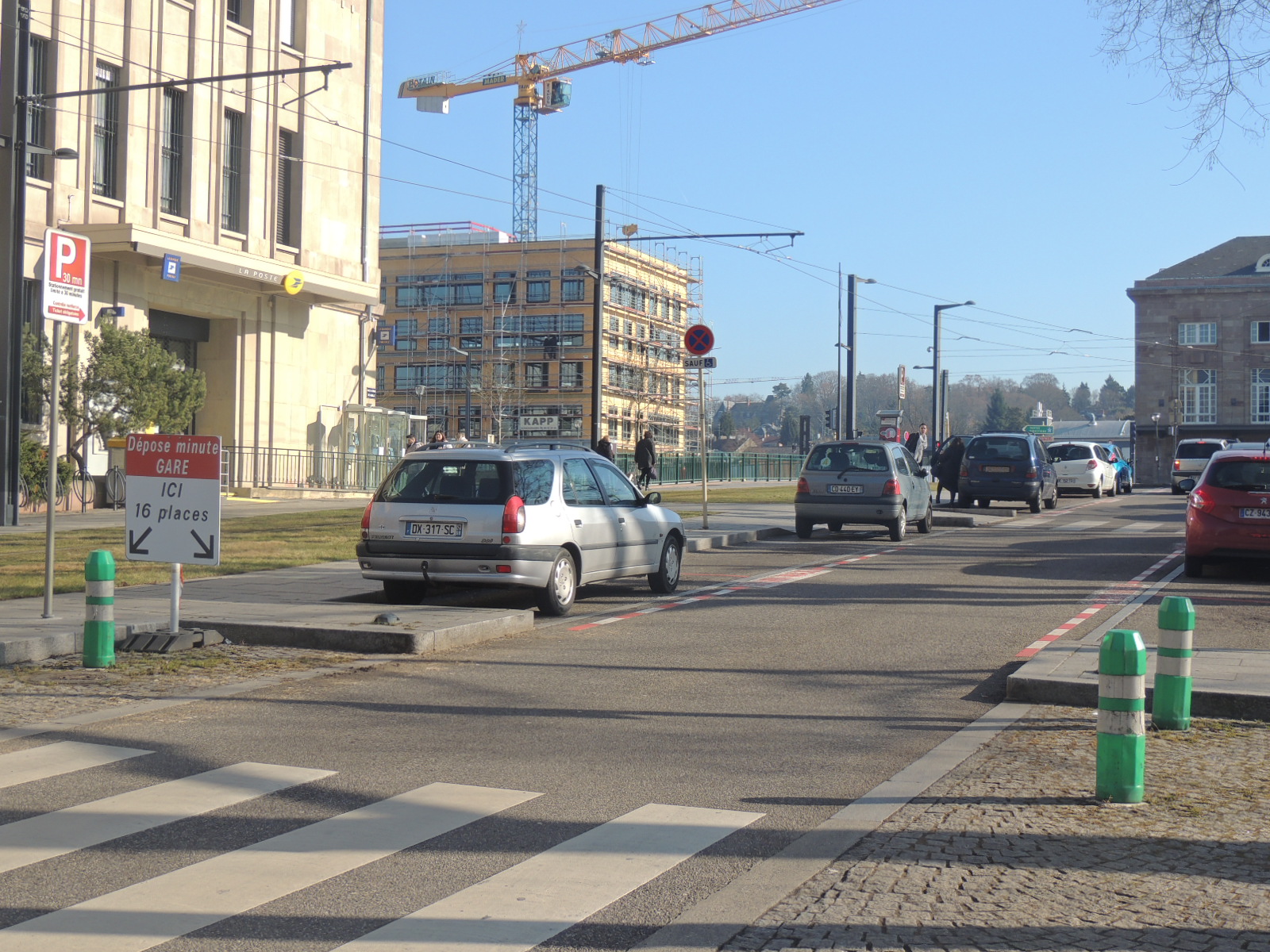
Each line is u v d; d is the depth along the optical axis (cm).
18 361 2402
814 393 17312
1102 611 1295
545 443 1438
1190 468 4328
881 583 1558
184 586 1388
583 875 488
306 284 3572
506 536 1210
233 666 964
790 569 1738
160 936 424
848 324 4231
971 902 454
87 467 2989
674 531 1498
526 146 12612
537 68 10538
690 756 691
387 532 1241
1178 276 8644
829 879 480
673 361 11231
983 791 612
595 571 1330
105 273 3091
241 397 3619
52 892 467
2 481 2384
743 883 477
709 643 1097
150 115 3203
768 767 666
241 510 2938
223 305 3525
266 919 440
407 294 10212
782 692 882
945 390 6438
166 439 1013
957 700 859
